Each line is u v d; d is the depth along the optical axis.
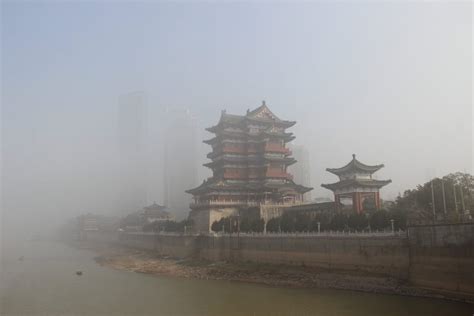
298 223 96.50
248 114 150.88
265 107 153.75
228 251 110.75
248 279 89.75
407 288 67.81
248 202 136.38
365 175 106.44
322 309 60.56
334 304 63.22
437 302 61.12
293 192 137.12
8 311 64.06
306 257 88.94
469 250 60.00
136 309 64.38
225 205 135.25
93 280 95.75
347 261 80.31
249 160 145.00
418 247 67.94
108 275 104.69
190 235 126.38
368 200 105.00
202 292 77.25
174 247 136.00
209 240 117.69
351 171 106.25
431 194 96.00
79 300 71.75
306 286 78.88
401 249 71.12
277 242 96.50
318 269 85.31
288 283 82.31
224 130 147.25
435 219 76.00
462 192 93.69
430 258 65.75
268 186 136.50
